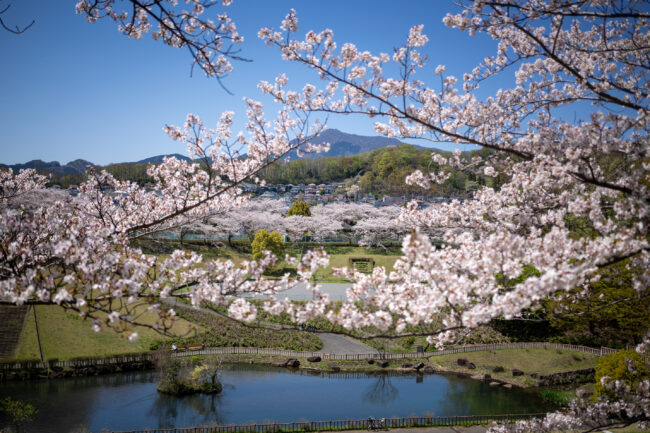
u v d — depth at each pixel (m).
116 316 6.00
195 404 29.48
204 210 10.95
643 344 10.34
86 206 10.01
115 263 6.69
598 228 6.96
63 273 6.67
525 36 8.83
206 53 6.59
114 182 10.58
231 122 10.02
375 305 6.87
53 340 36.50
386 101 7.48
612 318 30.88
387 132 8.52
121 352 35.84
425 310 6.45
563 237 6.33
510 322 41.88
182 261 7.39
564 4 6.66
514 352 38.53
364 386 33.41
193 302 7.07
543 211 8.85
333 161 188.12
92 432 25.02
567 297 10.70
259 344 39.75
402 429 26.17
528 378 34.31
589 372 34.25
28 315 39.41
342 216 85.38
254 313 6.80
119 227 9.49
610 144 6.85
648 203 6.37
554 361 36.25
